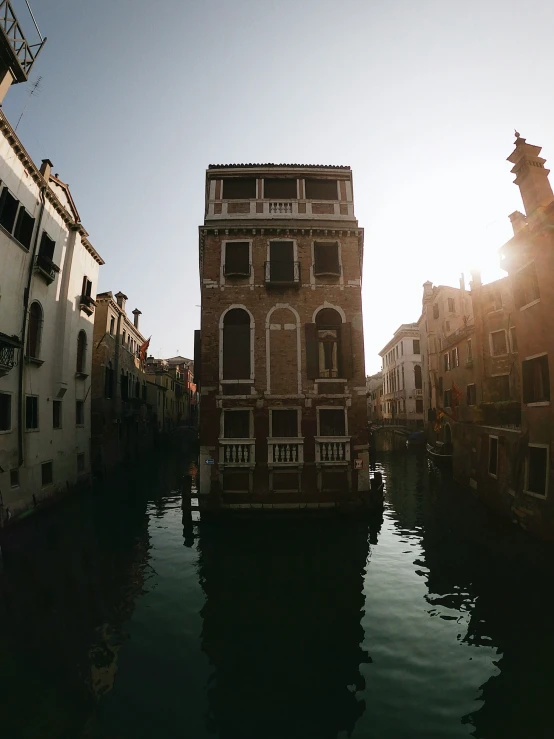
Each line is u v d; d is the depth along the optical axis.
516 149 13.36
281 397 15.20
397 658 6.98
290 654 7.12
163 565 10.91
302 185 17.06
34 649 7.16
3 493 12.66
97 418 23.89
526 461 13.32
